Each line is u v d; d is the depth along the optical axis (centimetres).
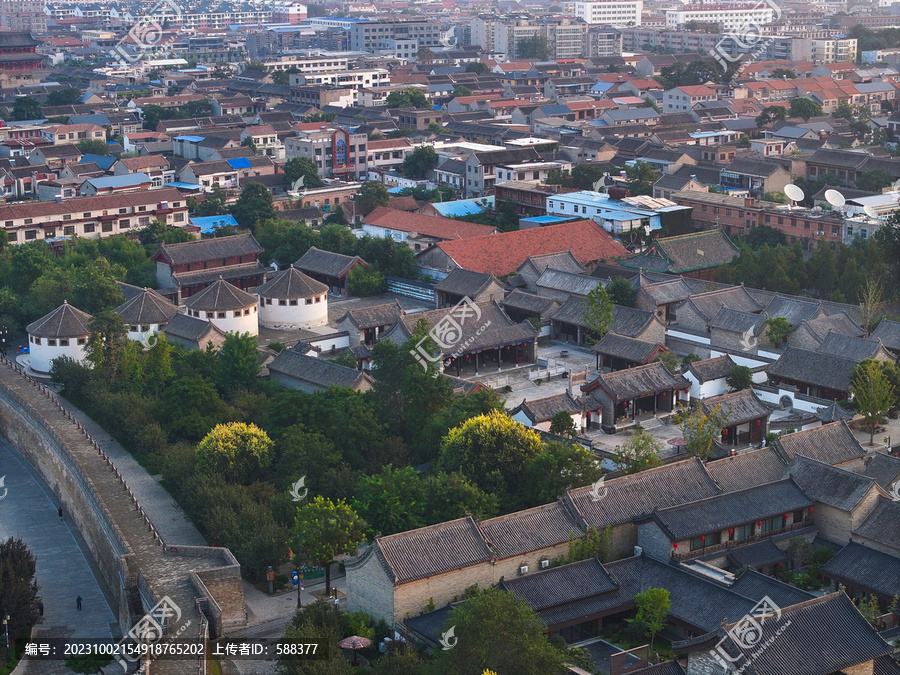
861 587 11081
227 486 13525
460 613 9725
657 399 16575
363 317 19025
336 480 13500
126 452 15700
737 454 13188
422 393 14900
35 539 13875
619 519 11869
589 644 10681
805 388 16588
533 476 12888
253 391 17038
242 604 11500
